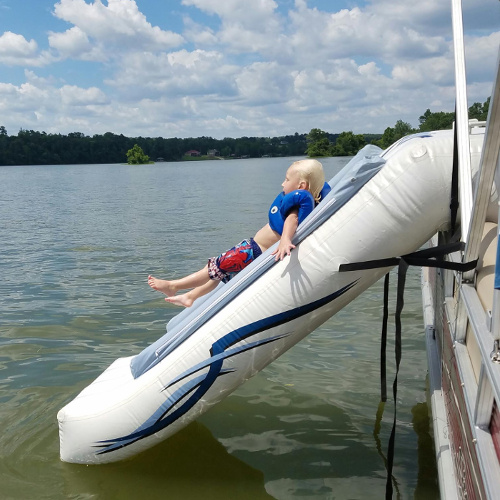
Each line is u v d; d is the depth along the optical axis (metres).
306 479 3.47
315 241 3.14
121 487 3.45
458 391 2.68
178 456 3.79
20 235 13.62
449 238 3.27
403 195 2.91
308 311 3.23
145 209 19.69
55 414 4.27
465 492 2.41
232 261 3.75
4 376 4.97
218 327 3.35
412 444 3.82
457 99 2.88
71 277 8.69
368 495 3.28
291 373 4.99
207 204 20.86
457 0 3.04
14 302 7.28
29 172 65.12
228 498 3.31
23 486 3.46
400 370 4.98
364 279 3.17
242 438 3.98
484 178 2.28
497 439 1.99
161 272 8.92
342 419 4.19
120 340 5.81
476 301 2.35
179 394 3.45
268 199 22.27
